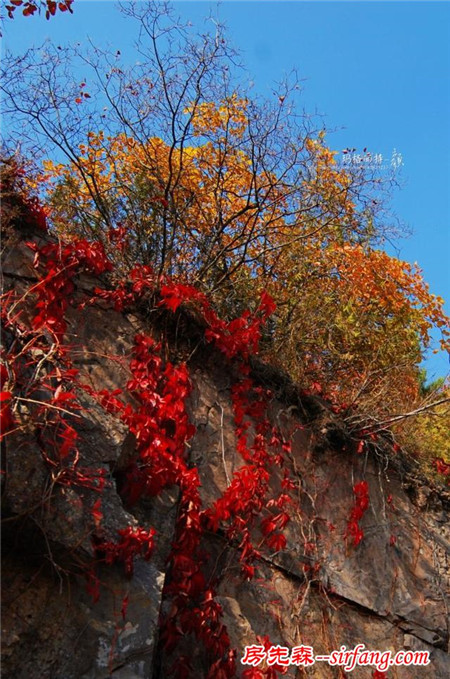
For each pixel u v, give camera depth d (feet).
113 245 25.04
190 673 17.57
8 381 15.44
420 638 22.84
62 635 14.58
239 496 20.62
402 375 29.84
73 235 25.85
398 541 24.34
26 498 14.74
